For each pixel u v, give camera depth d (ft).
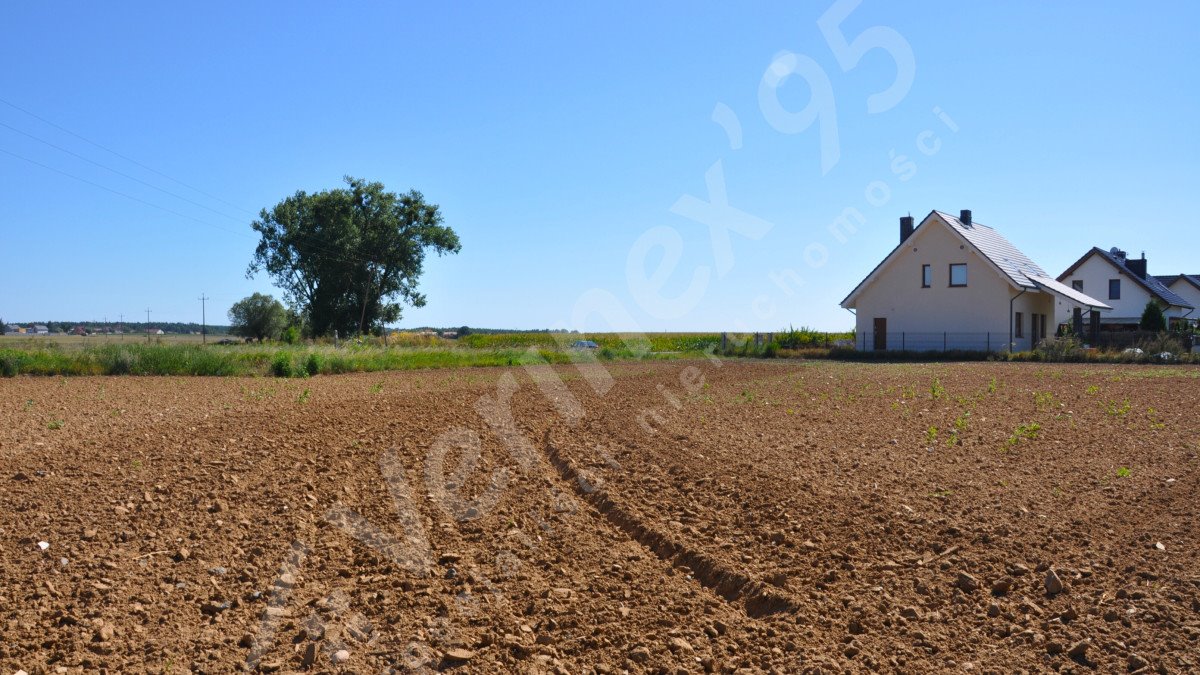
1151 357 100.27
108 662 13.64
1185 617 14.75
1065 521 20.59
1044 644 14.01
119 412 44.24
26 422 39.81
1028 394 53.26
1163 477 25.30
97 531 20.39
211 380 71.15
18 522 21.11
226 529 20.75
